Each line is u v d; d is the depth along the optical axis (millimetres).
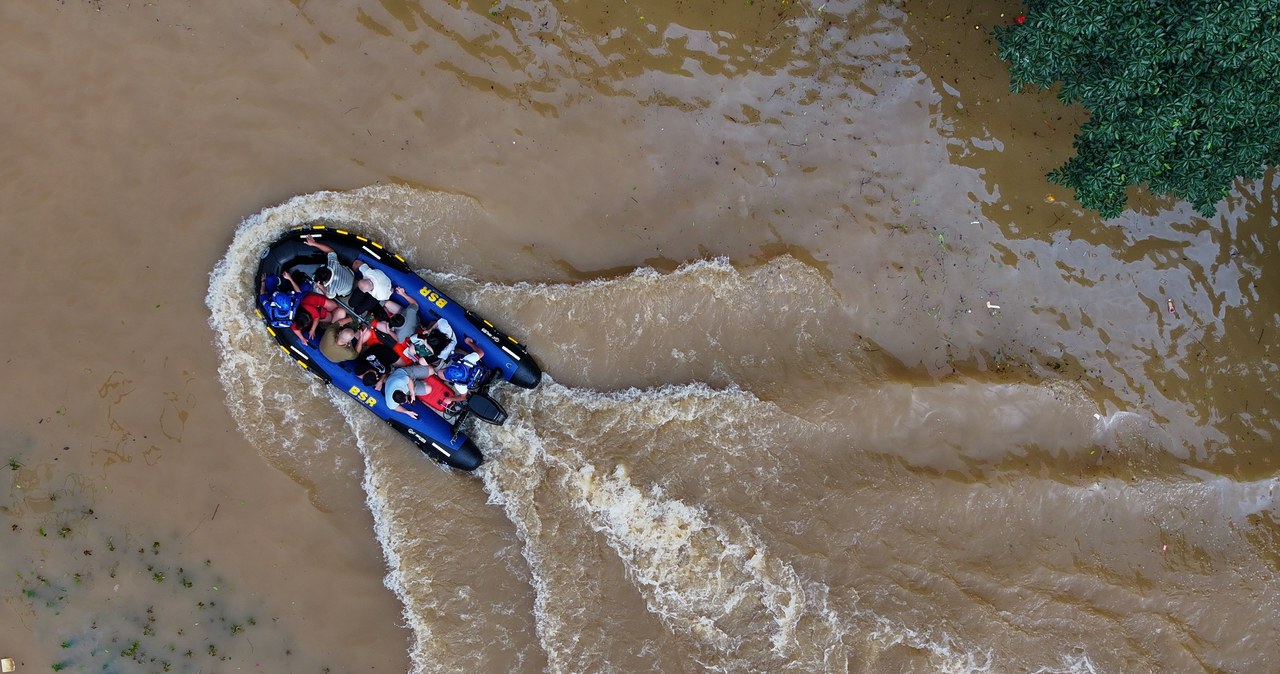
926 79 11617
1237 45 7891
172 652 10914
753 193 11617
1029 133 11609
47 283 10930
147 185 11031
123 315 10977
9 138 10922
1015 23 11273
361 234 11227
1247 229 11641
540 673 10922
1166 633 11070
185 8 11008
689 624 10891
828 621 10844
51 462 10820
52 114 10953
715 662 10812
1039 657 10922
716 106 11539
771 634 10844
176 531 10938
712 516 11023
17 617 10703
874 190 11641
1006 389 11594
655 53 11422
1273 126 8586
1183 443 11625
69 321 10930
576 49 11336
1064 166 10242
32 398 10836
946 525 11211
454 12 11188
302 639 10992
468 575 11047
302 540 11031
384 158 11227
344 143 11180
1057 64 8961
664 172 11555
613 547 11000
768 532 11023
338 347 10383
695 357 11508
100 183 11000
